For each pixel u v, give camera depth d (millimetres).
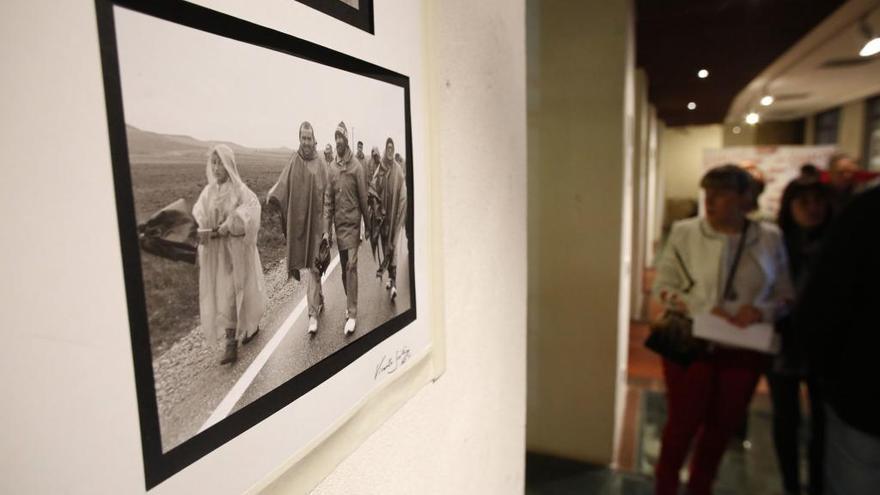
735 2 2662
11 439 184
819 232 1860
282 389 308
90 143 200
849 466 1208
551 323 2334
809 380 1793
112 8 204
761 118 9750
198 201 245
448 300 636
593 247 2223
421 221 506
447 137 608
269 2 283
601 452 2330
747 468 2217
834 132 8414
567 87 2146
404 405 507
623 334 2629
